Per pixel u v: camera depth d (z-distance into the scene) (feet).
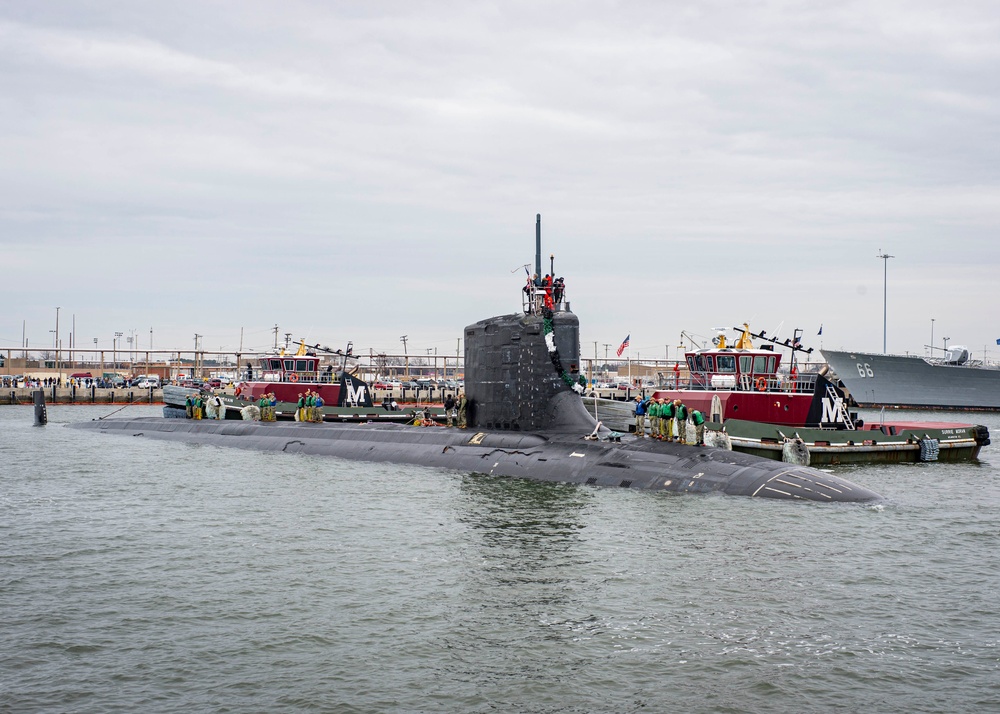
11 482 123.65
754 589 68.39
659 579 70.79
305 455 153.48
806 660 55.31
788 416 174.91
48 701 49.60
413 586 69.77
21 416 291.38
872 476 130.82
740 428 143.43
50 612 64.23
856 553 78.54
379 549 81.20
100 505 104.99
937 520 93.40
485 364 135.54
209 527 91.66
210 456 154.10
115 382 468.75
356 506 101.30
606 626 60.95
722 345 188.75
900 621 61.87
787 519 90.33
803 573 72.49
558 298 127.34
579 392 125.90
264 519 95.20
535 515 92.99
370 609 64.54
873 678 52.75
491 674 53.47
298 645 57.82
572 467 114.11
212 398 200.75
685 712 48.83
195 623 61.87
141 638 59.11
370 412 212.02
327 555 79.36
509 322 129.39
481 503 99.55
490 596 67.10
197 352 439.22
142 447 171.63
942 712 48.73
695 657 55.77
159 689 51.26
